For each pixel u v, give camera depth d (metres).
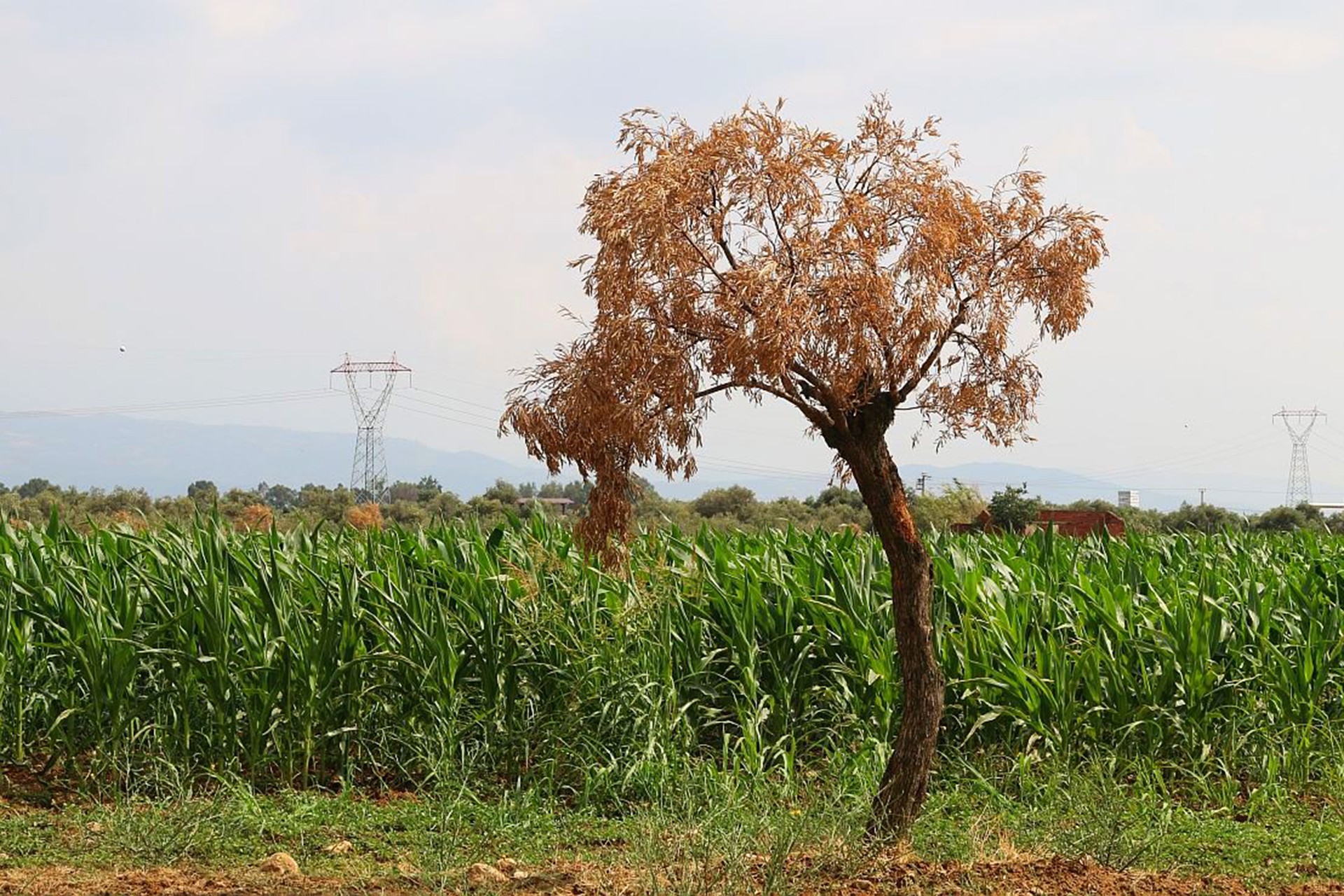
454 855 8.24
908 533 8.08
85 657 10.52
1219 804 10.44
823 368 7.71
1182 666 11.52
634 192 7.46
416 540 13.34
